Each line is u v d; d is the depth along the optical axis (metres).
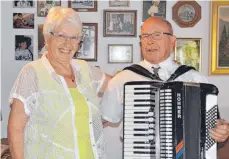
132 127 2.14
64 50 2.12
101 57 4.15
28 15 4.13
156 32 2.47
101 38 4.15
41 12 4.13
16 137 2.02
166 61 2.53
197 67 4.14
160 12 4.13
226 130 2.17
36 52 4.15
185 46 4.14
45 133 2.05
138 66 2.51
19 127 2.03
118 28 4.14
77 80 2.23
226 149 3.54
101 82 2.43
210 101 2.19
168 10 4.14
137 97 2.14
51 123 2.06
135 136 2.13
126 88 2.16
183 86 2.13
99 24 4.14
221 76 4.15
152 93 2.13
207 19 4.15
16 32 4.14
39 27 4.13
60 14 2.12
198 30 4.15
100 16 4.14
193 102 2.16
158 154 2.13
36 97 2.05
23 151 2.04
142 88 2.13
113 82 2.50
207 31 4.15
